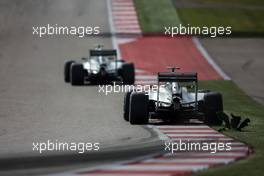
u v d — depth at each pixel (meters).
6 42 176.25
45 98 106.25
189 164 57.50
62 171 54.91
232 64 156.62
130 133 75.19
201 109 81.69
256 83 132.12
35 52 165.75
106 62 122.25
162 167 56.44
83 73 121.38
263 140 68.75
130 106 81.12
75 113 91.38
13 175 53.47
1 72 139.75
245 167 55.75
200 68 150.88
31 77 133.62
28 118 86.75
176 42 181.50
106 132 76.06
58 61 156.12
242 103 105.88
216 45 181.25
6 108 95.38
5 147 66.50
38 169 55.66
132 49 171.50
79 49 170.50
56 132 76.38
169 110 80.62
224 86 127.25
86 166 56.78
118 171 55.00
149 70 146.00
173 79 80.19
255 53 172.25
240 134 73.12
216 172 53.94
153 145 66.62
